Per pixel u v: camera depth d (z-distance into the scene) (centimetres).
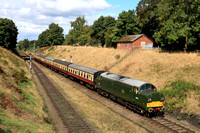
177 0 2811
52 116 1552
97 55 4725
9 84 1750
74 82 3250
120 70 3228
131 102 1714
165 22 2847
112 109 1831
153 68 2683
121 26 4734
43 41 11981
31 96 1845
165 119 1564
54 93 2327
